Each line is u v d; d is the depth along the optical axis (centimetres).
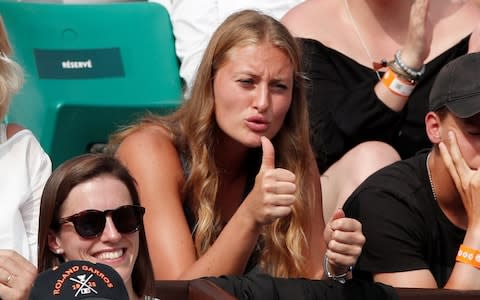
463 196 1353
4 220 1324
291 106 1462
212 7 1977
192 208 1426
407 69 1655
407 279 1374
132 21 1973
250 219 1270
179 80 1980
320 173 1652
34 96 1814
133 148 1425
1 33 1390
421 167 1425
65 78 1877
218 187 1453
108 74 1920
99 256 1059
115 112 1705
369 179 1442
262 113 1395
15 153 1377
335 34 1781
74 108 1670
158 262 1355
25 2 1903
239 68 1395
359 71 1739
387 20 1794
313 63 1745
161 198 1391
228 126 1409
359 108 1656
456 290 1202
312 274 1441
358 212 1414
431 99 1407
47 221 1069
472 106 1348
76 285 731
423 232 1395
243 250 1280
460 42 1802
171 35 2002
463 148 1364
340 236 1198
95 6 1955
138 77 1945
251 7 1991
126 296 741
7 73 1391
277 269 1406
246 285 1133
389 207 1398
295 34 1789
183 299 1136
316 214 1484
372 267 1395
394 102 1658
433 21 1831
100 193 1061
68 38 1908
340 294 1153
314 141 1664
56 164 1700
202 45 1955
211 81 1423
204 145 1422
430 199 1405
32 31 1878
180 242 1364
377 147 1602
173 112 1570
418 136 1722
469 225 1349
